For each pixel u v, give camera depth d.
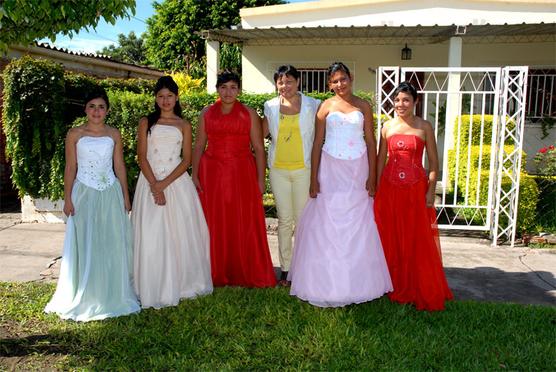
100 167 3.93
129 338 3.52
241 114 4.36
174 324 3.73
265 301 4.13
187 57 21.78
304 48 10.94
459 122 6.14
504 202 6.27
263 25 11.23
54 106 6.81
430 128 4.10
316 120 4.23
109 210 3.94
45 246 5.97
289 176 4.41
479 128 7.55
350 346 3.39
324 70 11.00
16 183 7.02
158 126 4.03
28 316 3.89
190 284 4.20
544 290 4.61
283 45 10.96
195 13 21.50
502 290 4.61
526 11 10.36
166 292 3.98
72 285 3.93
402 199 4.10
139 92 10.15
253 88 11.21
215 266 4.49
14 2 2.90
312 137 4.39
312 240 4.05
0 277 4.91
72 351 3.38
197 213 4.27
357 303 3.99
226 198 4.43
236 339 3.51
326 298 3.86
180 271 4.12
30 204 7.18
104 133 4.00
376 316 3.86
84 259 3.92
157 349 3.38
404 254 4.12
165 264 3.99
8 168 8.92
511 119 6.03
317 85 11.06
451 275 5.01
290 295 4.21
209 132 4.41
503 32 9.34
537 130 10.39
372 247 4.04
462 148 7.43
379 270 4.03
